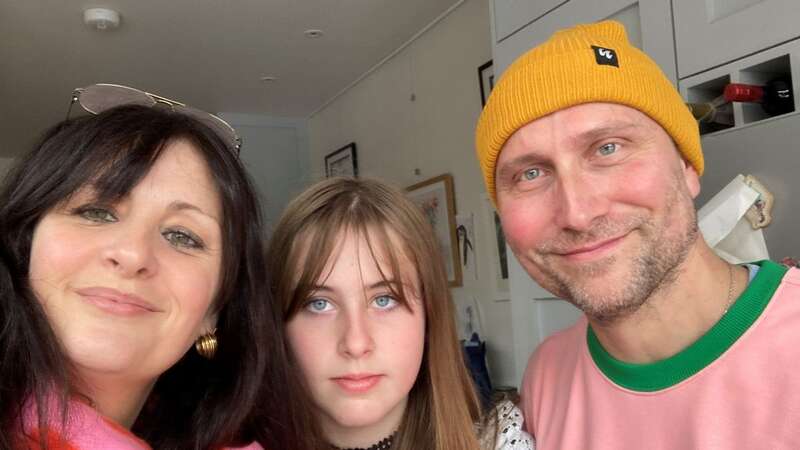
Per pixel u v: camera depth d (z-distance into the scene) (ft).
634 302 2.57
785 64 3.72
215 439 2.75
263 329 2.87
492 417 3.52
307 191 3.45
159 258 2.33
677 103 2.76
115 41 9.26
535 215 2.75
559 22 5.15
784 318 2.45
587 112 2.58
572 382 3.11
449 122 9.05
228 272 2.65
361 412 3.08
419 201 9.73
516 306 5.91
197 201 2.47
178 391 2.94
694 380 2.55
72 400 2.19
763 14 3.65
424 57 9.59
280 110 13.39
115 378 2.32
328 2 8.38
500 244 8.05
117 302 2.20
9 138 14.69
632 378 2.75
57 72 10.43
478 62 8.36
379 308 3.22
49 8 8.19
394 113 10.54
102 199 2.25
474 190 8.57
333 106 12.84
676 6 4.21
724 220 3.33
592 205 2.55
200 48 9.66
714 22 3.95
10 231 2.25
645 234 2.55
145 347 2.27
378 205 3.27
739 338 2.48
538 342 5.65
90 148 2.30
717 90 4.17
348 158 12.14
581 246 2.60
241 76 11.05
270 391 2.94
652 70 2.73
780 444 2.29
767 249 3.39
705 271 2.63
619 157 2.58
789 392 2.33
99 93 2.61
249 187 2.78
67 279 2.18
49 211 2.26
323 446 3.20
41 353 2.14
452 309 3.51
